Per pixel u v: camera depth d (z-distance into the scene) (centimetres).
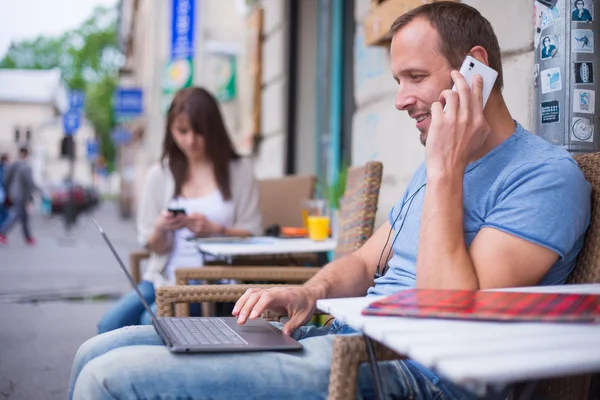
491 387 90
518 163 158
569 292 134
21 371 355
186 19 1107
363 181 267
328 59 668
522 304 118
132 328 170
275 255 326
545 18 225
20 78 5828
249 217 354
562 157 157
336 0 636
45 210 2811
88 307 573
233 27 1058
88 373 133
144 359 135
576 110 218
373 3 396
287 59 711
